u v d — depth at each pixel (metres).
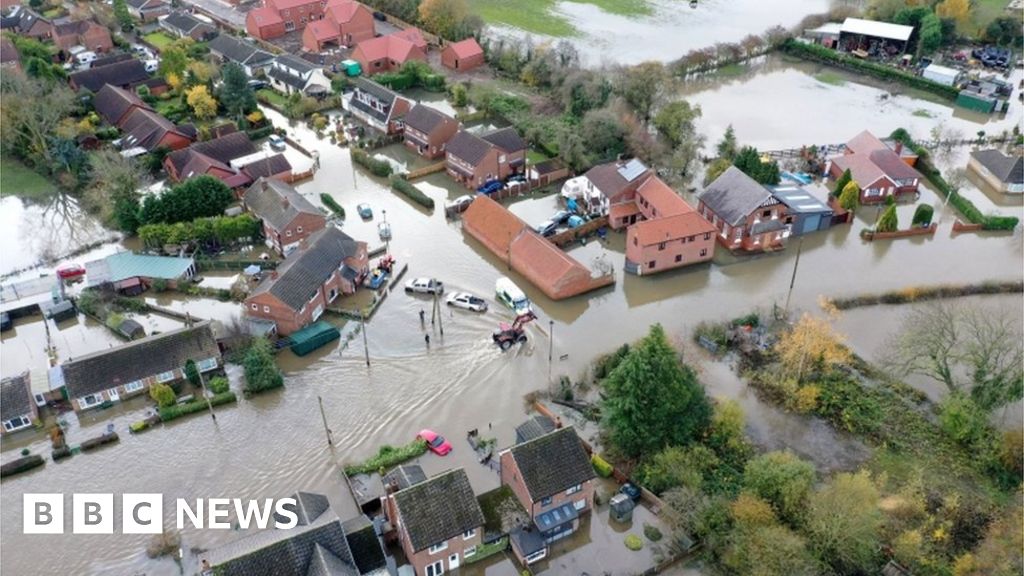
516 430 65.62
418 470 60.47
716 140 124.81
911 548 54.72
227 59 147.62
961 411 65.94
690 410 64.94
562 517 58.59
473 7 190.62
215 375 76.00
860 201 105.94
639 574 56.56
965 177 113.88
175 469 66.62
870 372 74.56
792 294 87.44
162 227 93.25
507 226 93.62
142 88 133.50
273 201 95.81
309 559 50.81
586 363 77.81
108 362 72.44
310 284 81.69
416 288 87.81
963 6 159.62
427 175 113.88
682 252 91.50
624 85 125.00
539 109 131.25
